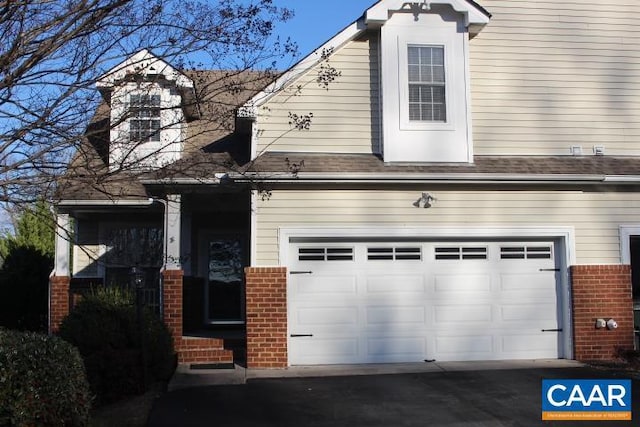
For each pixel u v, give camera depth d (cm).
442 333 1193
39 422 633
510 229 1207
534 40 1324
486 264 1214
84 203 1271
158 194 1209
